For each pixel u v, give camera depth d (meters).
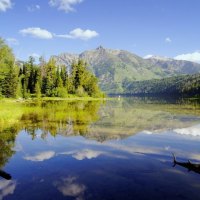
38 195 13.47
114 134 30.69
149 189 14.16
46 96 137.00
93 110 64.75
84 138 28.14
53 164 18.59
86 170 17.28
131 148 23.64
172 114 55.88
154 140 27.34
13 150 22.58
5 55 91.88
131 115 53.25
